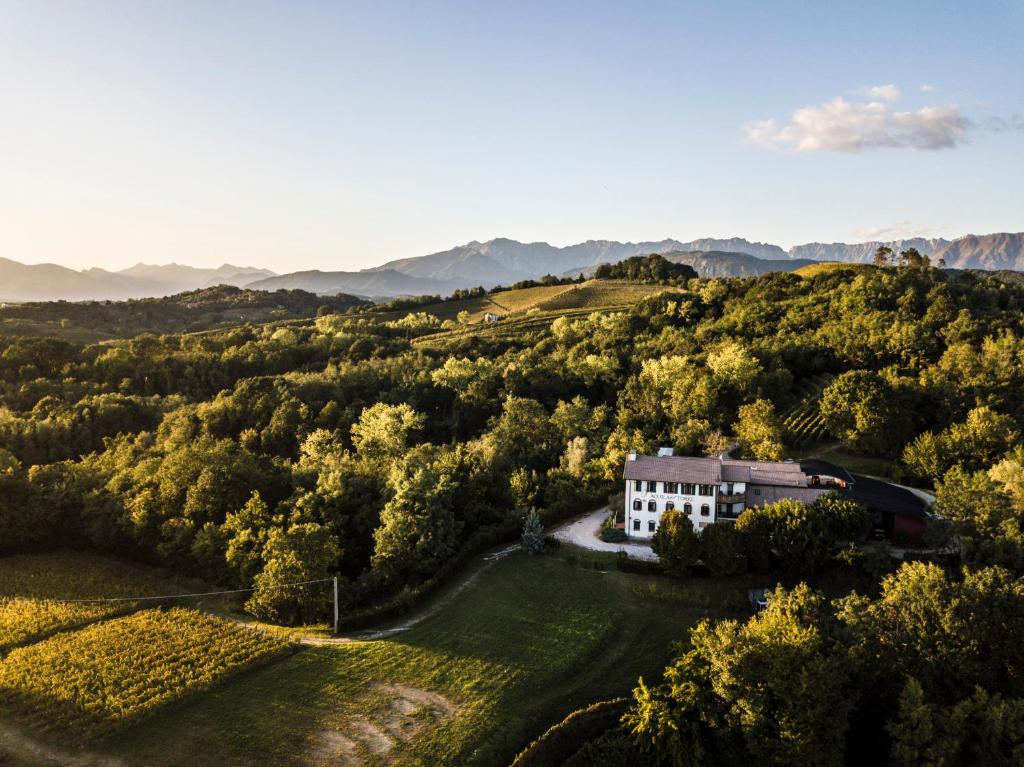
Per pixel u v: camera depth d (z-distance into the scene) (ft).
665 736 154.92
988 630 159.84
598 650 193.57
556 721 166.50
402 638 204.13
